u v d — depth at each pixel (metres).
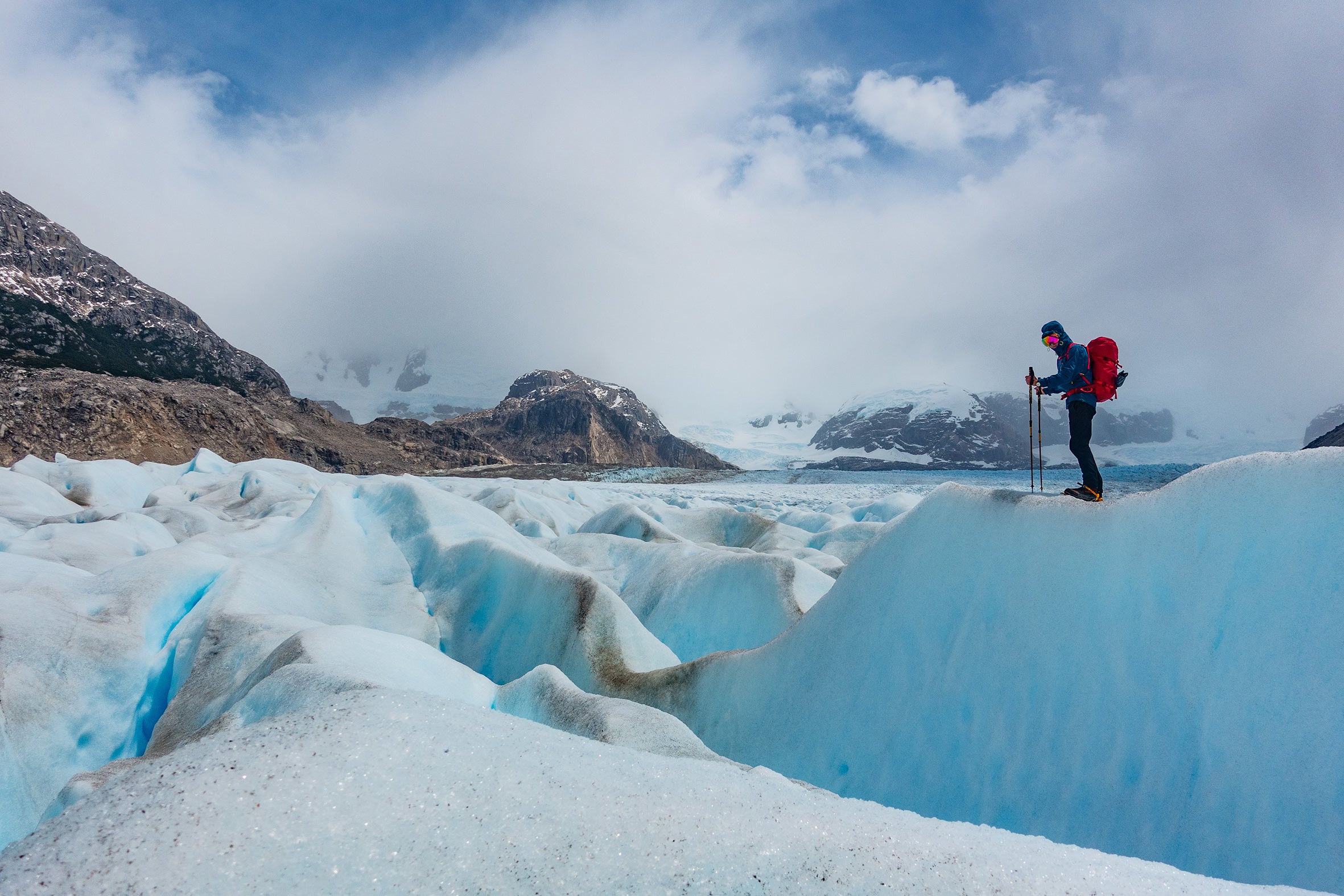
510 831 1.97
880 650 6.66
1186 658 4.46
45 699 7.26
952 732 5.70
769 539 18.06
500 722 2.59
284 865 1.73
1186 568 4.66
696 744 5.46
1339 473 4.16
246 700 5.18
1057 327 6.09
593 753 2.54
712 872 1.91
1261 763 3.92
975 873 1.97
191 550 10.45
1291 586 4.14
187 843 1.72
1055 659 5.19
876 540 7.38
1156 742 4.44
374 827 1.89
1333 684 3.80
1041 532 5.65
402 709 2.46
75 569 9.84
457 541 12.32
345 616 10.52
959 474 85.12
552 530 19.94
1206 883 2.13
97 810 1.82
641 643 9.79
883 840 2.11
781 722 7.29
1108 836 4.42
